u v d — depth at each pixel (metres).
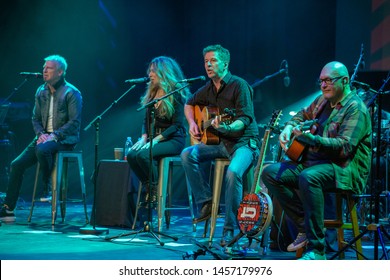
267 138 4.36
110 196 5.99
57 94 6.26
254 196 4.11
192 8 10.23
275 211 4.66
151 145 4.92
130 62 10.48
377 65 8.09
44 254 4.28
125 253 4.35
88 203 8.69
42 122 6.35
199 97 5.06
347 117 3.96
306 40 9.42
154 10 10.41
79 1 10.48
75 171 10.16
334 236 4.66
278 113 4.40
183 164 4.93
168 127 5.56
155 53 10.45
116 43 10.50
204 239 5.05
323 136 4.06
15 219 6.26
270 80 9.57
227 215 4.60
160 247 4.63
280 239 4.61
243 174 4.80
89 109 10.49
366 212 6.00
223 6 9.97
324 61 9.31
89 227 5.50
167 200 5.99
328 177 3.86
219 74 4.87
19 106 9.84
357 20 8.22
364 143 3.99
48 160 6.03
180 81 5.02
